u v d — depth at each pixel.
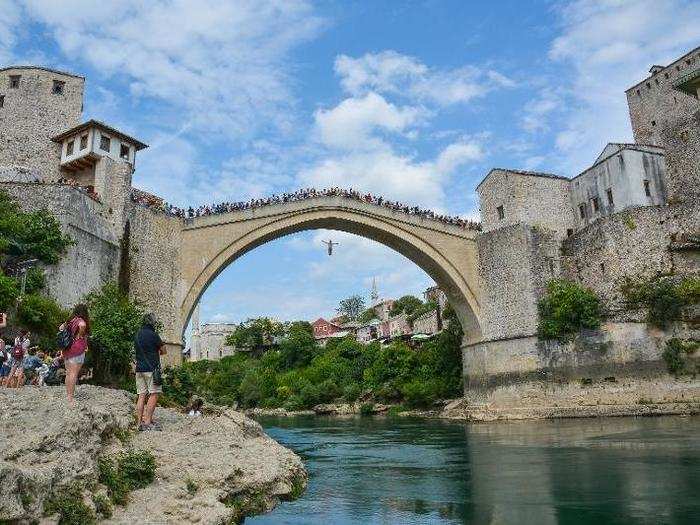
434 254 42.03
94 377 23.70
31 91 37.09
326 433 34.97
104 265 28.45
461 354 49.53
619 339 35.19
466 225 43.53
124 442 11.11
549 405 36.81
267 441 17.64
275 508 12.59
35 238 24.39
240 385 80.38
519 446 23.47
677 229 35.53
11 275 23.23
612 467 17.08
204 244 35.25
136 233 31.55
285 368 84.81
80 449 8.95
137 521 8.22
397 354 59.47
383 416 51.97
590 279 38.22
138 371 12.75
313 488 15.59
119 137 34.09
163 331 32.09
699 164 37.16
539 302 38.88
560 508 12.64
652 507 12.28
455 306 45.09
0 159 35.44
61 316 22.88
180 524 8.58
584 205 41.41
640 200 37.81
